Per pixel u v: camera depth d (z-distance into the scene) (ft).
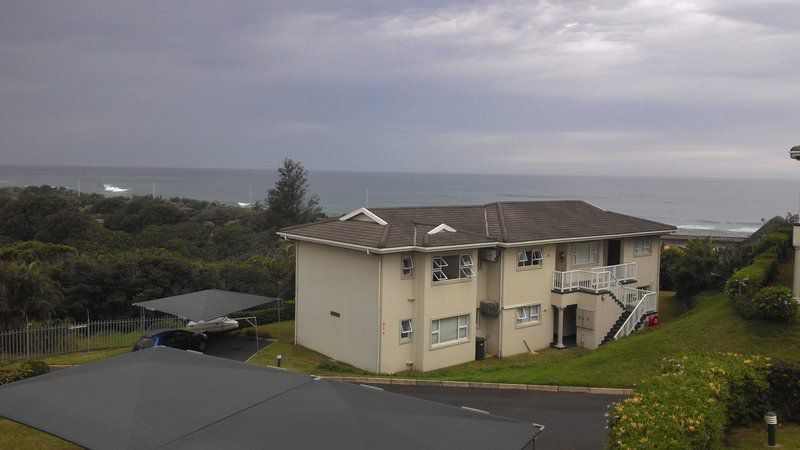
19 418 34.68
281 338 99.60
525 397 64.39
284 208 258.57
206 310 84.69
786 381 47.98
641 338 77.15
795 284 74.74
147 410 33.91
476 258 88.79
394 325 81.71
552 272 98.73
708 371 46.47
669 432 35.81
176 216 254.06
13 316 97.30
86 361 81.41
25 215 206.59
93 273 122.42
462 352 87.66
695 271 108.37
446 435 31.83
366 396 37.45
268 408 34.50
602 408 59.67
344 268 86.07
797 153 76.48
